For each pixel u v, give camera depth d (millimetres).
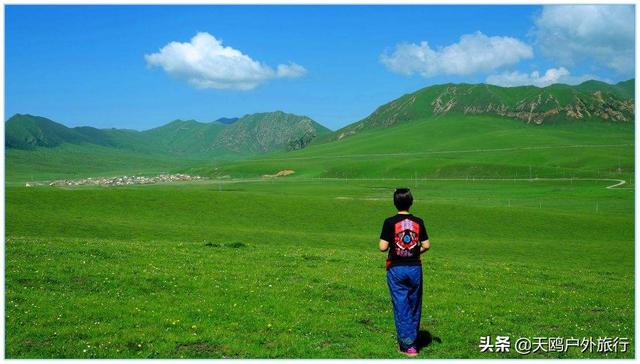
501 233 80375
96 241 38250
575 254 59000
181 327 19359
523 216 91375
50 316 19891
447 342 18625
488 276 31078
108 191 95188
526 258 55406
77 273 25625
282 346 17766
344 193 179250
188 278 25891
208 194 99250
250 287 24969
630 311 23609
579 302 25109
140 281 24969
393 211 94500
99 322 19609
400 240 16812
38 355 16625
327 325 19953
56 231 61750
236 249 36625
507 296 25609
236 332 19031
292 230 79812
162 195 96062
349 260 34344
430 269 32594
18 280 24000
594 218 91875
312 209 93438
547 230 82875
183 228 68500
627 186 188875
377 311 22188
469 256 54938
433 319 21281
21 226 63438
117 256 30406
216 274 27188
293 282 26469
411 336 17000
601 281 32000
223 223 82000
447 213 91875
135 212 85062
